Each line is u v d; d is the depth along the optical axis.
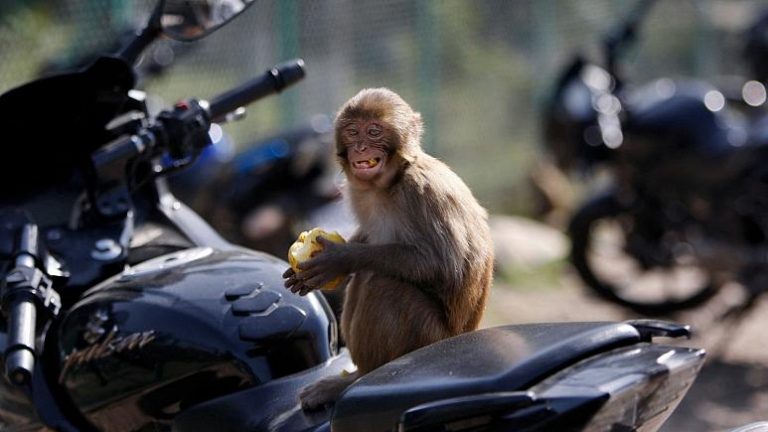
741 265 9.06
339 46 13.41
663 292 11.16
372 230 3.88
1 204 4.25
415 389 2.91
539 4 15.78
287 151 9.34
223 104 4.40
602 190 10.27
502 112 15.42
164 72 9.40
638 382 2.72
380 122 3.71
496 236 12.76
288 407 3.51
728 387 8.79
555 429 2.64
